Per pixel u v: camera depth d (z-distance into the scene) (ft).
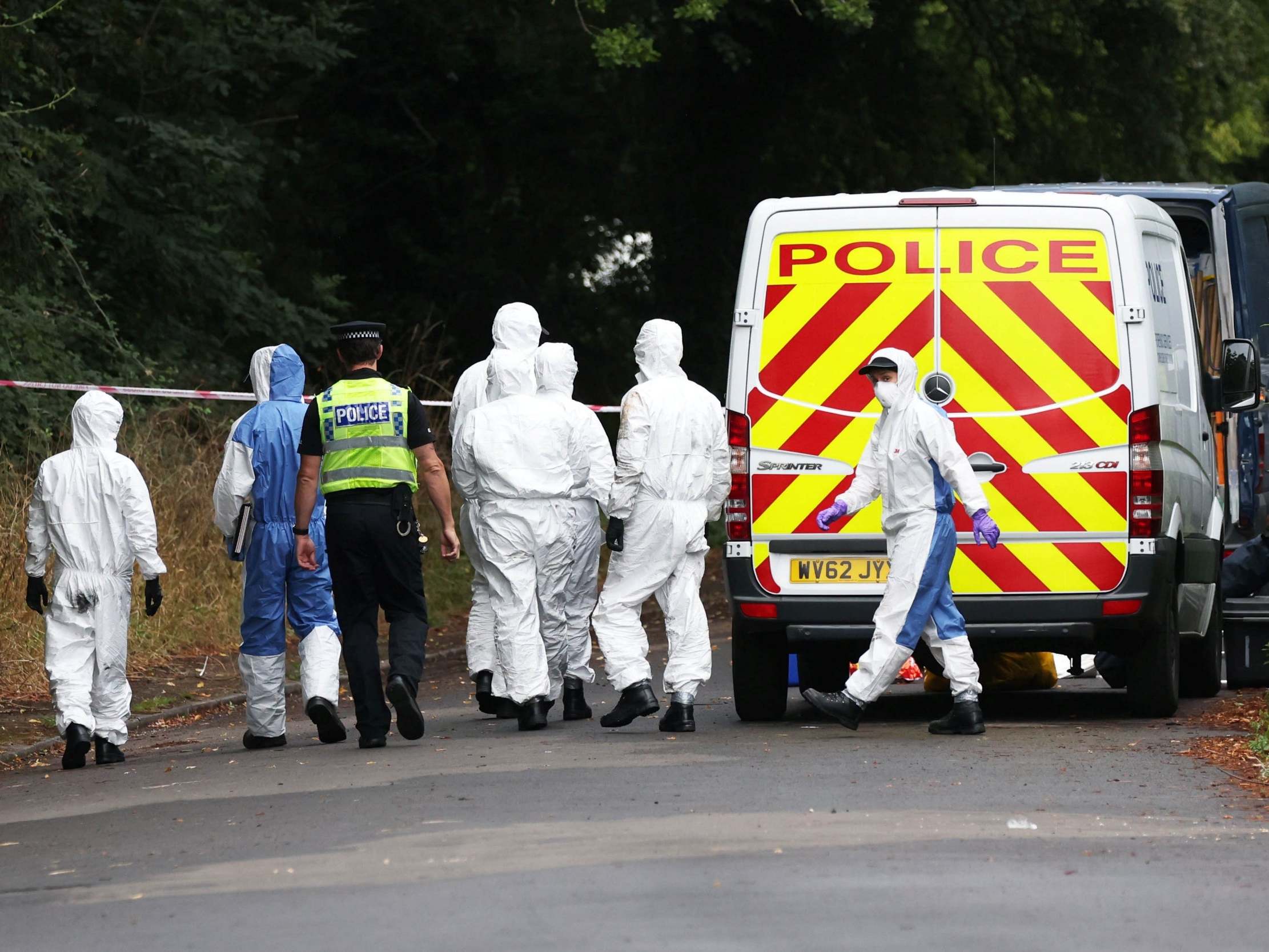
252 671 110.73
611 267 341.21
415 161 316.40
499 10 302.45
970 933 57.41
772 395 108.06
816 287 107.86
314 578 111.04
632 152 331.16
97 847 76.64
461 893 63.00
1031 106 336.08
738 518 108.37
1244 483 149.38
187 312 226.99
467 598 208.03
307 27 246.27
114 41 219.61
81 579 109.91
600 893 62.54
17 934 61.05
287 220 293.64
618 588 108.47
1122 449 105.19
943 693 130.21
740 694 112.88
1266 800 81.00
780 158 333.01
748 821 75.46
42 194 192.34
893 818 76.07
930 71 328.49
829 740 101.50
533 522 112.16
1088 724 108.47
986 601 105.29
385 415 105.50
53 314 194.18
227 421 201.26
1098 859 67.82
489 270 321.11
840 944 56.08
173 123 223.92
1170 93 339.77
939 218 106.93
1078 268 106.11
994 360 106.01
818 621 106.93
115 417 111.96
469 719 120.16
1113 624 104.88
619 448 108.17
